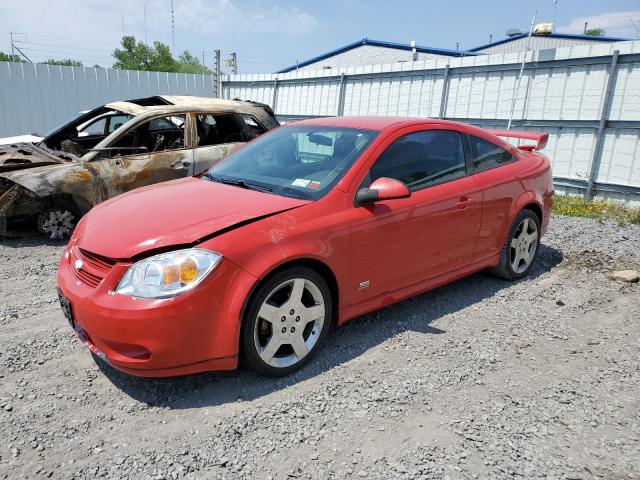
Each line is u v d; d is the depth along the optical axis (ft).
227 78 51.13
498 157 15.03
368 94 38.65
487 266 14.93
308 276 10.37
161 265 9.00
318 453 8.29
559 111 28.68
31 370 10.68
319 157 12.35
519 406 9.64
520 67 29.99
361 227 11.07
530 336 12.51
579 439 8.75
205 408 9.46
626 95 25.91
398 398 9.80
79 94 44.24
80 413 9.29
